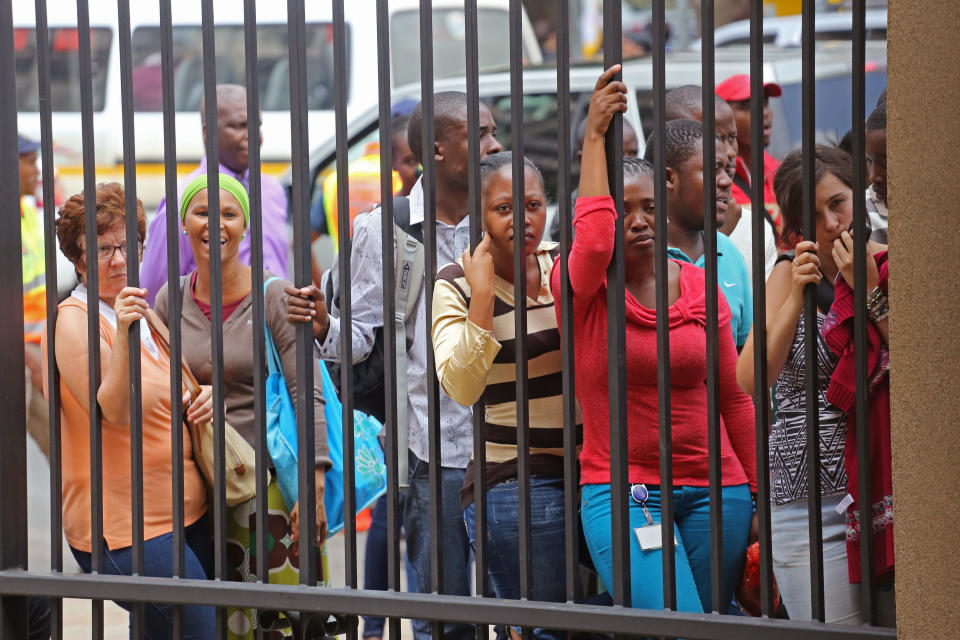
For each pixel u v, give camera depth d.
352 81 24.55
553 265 8.74
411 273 11.38
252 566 10.30
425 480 11.34
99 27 24.69
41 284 19.25
